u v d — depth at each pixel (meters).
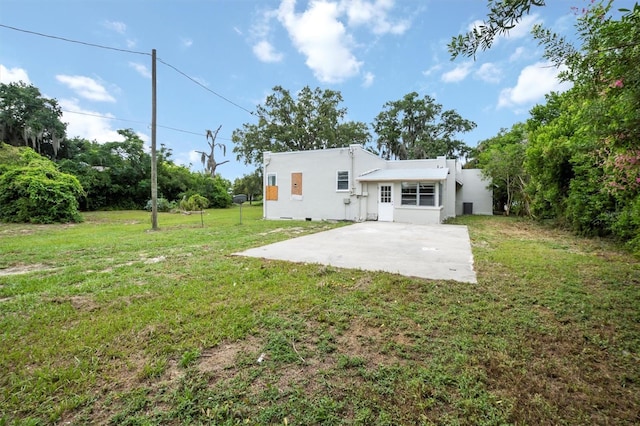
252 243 7.97
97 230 11.38
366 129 30.88
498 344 2.62
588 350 2.54
